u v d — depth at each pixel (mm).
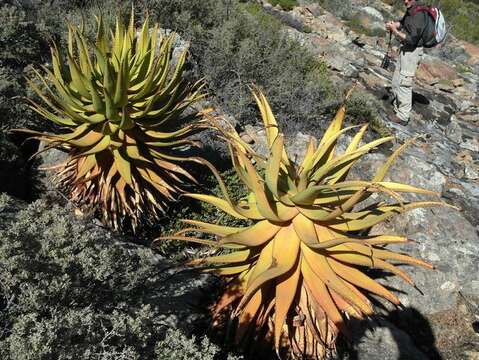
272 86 8500
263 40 9766
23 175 5336
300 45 10883
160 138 4875
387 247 5809
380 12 20875
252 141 7492
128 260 3654
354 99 9406
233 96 7859
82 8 7934
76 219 4055
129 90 4895
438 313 5426
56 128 5832
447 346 5199
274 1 15922
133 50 5293
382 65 12734
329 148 3932
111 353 2811
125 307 3562
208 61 8211
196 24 9141
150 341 3352
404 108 10594
